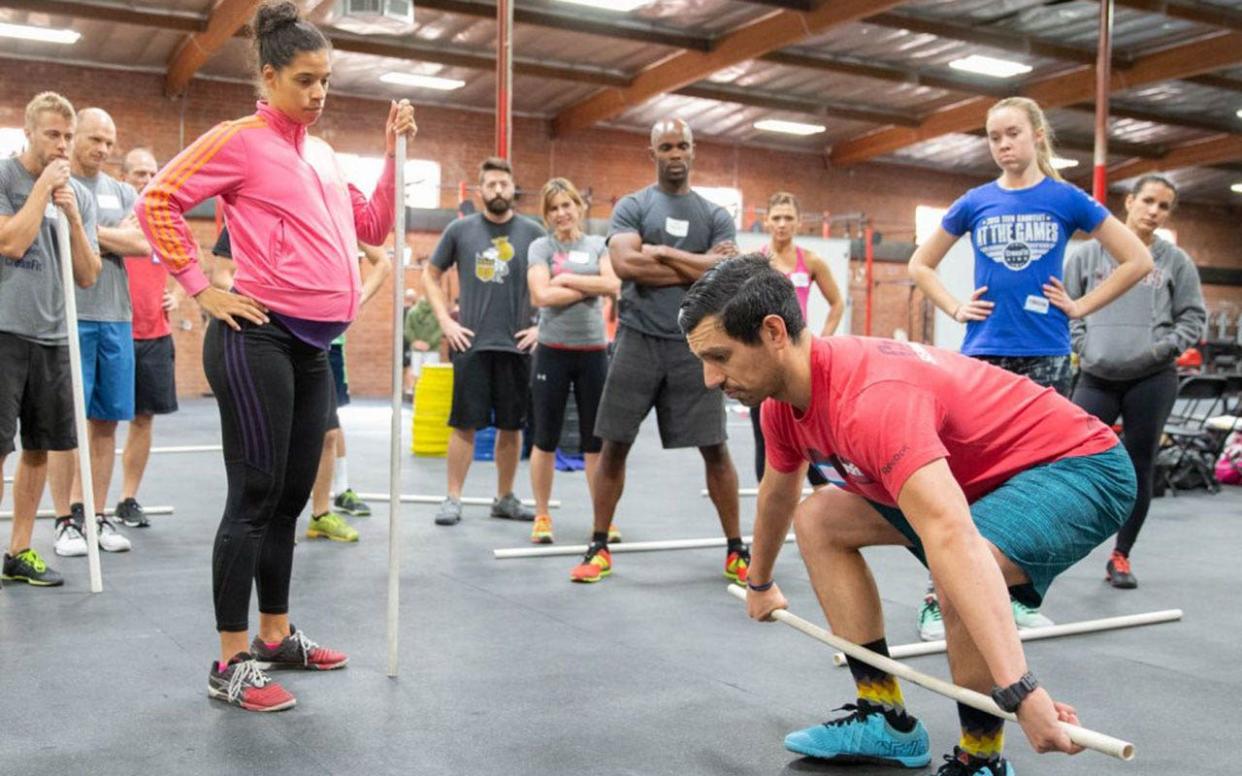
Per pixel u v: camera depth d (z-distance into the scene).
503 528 5.11
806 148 19.11
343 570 4.10
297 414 2.70
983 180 20.91
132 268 4.78
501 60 7.26
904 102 16.84
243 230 2.53
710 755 2.30
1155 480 6.84
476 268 5.10
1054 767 2.26
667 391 4.00
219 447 8.16
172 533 4.80
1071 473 1.95
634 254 3.89
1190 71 13.80
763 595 2.32
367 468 7.41
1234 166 20.30
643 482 6.95
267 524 2.66
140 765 2.19
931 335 17.69
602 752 2.30
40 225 3.51
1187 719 2.58
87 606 3.47
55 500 4.28
